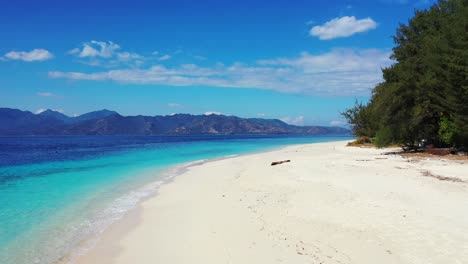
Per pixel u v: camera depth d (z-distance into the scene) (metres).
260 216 11.23
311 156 31.67
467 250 7.83
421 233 8.95
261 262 7.69
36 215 12.45
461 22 25.05
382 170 19.44
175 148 60.47
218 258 8.06
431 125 30.28
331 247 8.38
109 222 11.55
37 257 8.57
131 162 32.72
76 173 24.33
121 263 8.12
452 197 12.62
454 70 24.14
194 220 11.34
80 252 8.88
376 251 8.02
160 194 16.20
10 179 21.45
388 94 29.72
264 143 80.88
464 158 24.36
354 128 49.53
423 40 29.36
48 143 96.38
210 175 21.92
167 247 9.01
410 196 12.85
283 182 17.05
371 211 11.03
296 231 9.60
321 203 12.34
